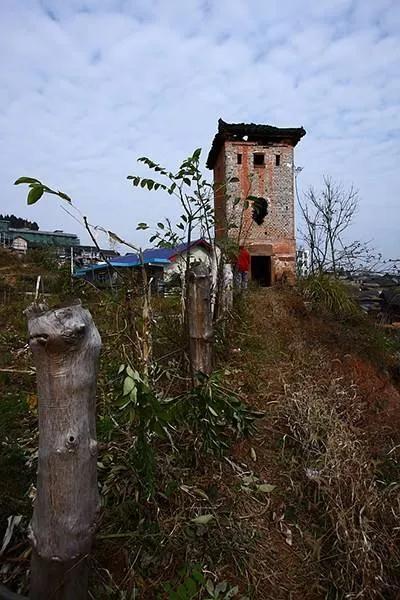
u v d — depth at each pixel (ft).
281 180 49.19
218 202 15.75
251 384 13.52
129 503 7.13
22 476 7.99
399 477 10.09
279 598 7.08
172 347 11.60
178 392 10.09
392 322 30.86
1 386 12.66
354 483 8.78
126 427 8.32
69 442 4.50
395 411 14.21
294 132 49.24
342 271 31.40
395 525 8.35
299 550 8.05
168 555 6.89
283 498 9.22
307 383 13.60
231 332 16.29
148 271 10.46
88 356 4.62
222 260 13.82
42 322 4.36
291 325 20.89
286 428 11.55
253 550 7.64
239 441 10.67
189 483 8.36
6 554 6.56
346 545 7.66
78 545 4.66
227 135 48.47
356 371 16.57
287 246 48.32
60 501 4.53
